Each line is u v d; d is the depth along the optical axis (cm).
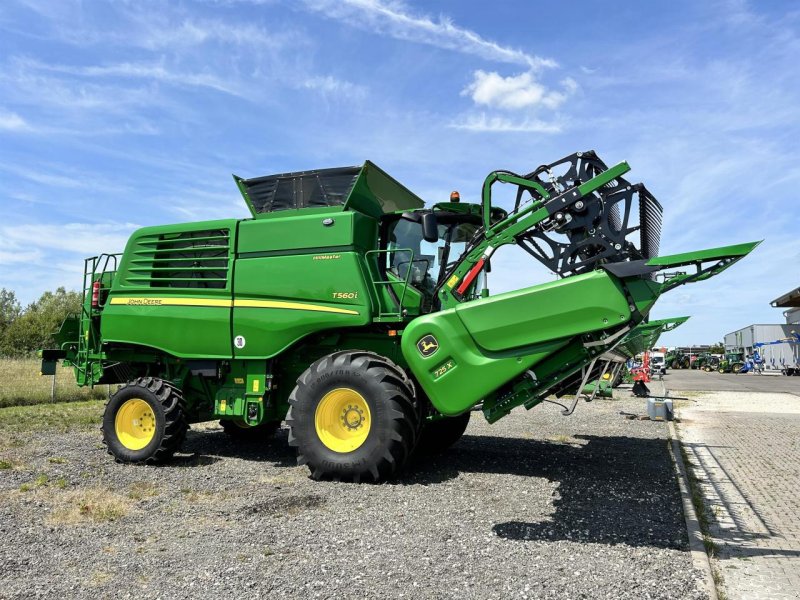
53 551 420
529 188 674
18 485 605
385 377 629
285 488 611
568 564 398
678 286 541
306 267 697
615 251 620
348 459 632
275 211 738
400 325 692
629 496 593
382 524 486
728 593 368
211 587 357
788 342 4884
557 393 675
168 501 559
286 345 704
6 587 356
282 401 767
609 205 628
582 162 649
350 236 680
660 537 463
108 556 410
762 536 488
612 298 549
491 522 495
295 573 378
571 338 572
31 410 1279
